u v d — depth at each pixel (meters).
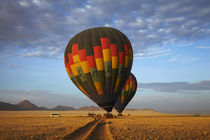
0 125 33.94
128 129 25.17
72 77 44.69
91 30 44.81
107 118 53.84
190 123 36.81
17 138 18.17
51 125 32.78
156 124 33.47
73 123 37.00
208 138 19.00
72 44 44.50
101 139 17.31
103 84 42.06
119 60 42.75
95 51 41.94
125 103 65.06
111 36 43.28
